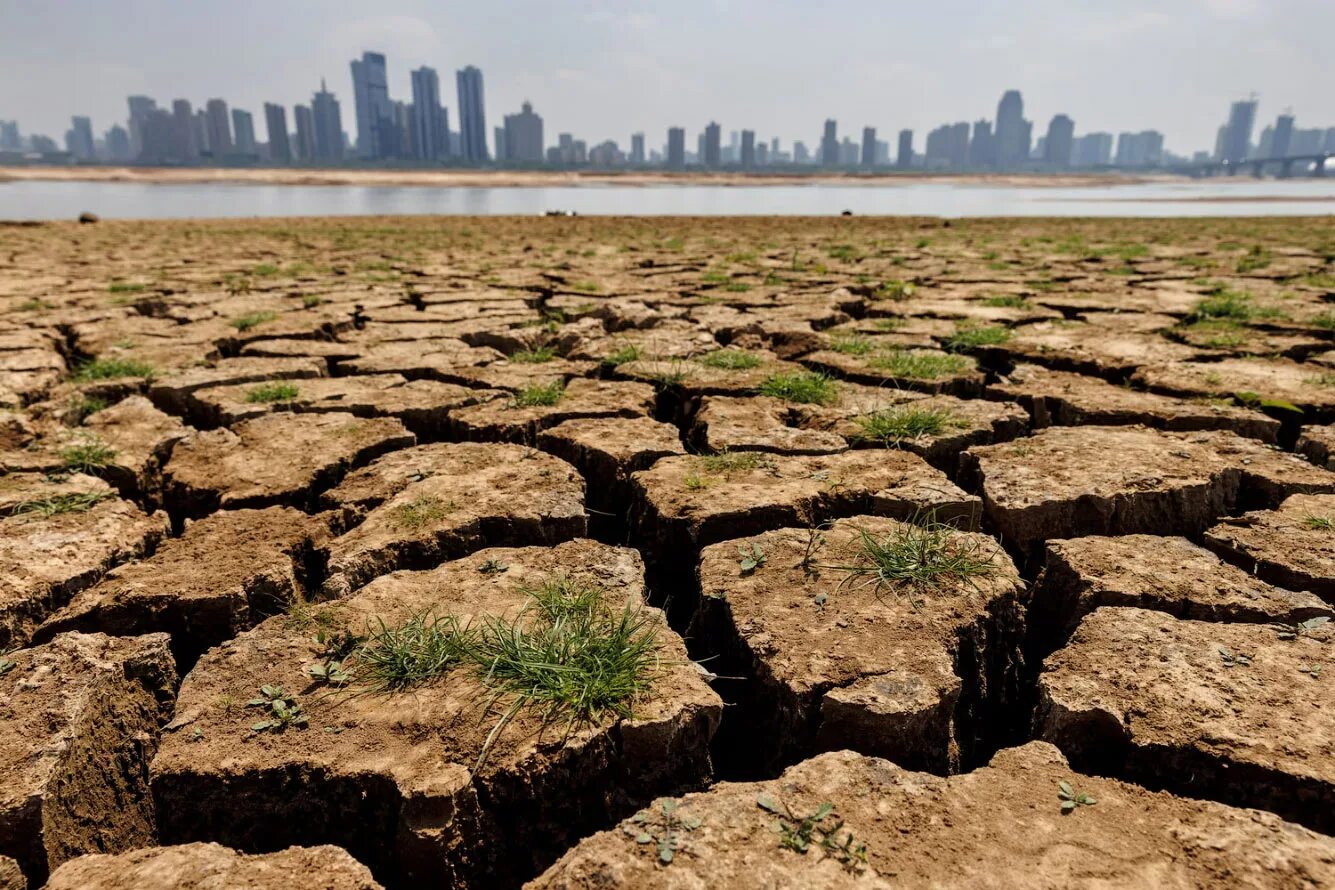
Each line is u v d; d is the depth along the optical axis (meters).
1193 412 4.12
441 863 1.69
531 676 2.00
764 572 2.54
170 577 2.54
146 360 5.82
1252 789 1.70
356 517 3.14
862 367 5.31
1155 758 1.79
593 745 1.85
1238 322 6.86
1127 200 56.72
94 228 21.48
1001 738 2.32
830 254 13.81
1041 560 2.99
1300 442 3.77
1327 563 2.52
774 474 3.35
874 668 2.05
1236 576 2.45
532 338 6.71
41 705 1.92
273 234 19.41
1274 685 1.94
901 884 1.45
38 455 3.68
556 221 25.34
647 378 5.09
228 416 4.44
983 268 11.45
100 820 1.89
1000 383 5.02
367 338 6.66
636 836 1.57
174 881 1.52
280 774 1.78
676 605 2.94
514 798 1.79
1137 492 3.08
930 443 3.78
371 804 1.77
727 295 8.77
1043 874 1.47
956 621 2.26
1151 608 2.34
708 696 1.98
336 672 2.05
